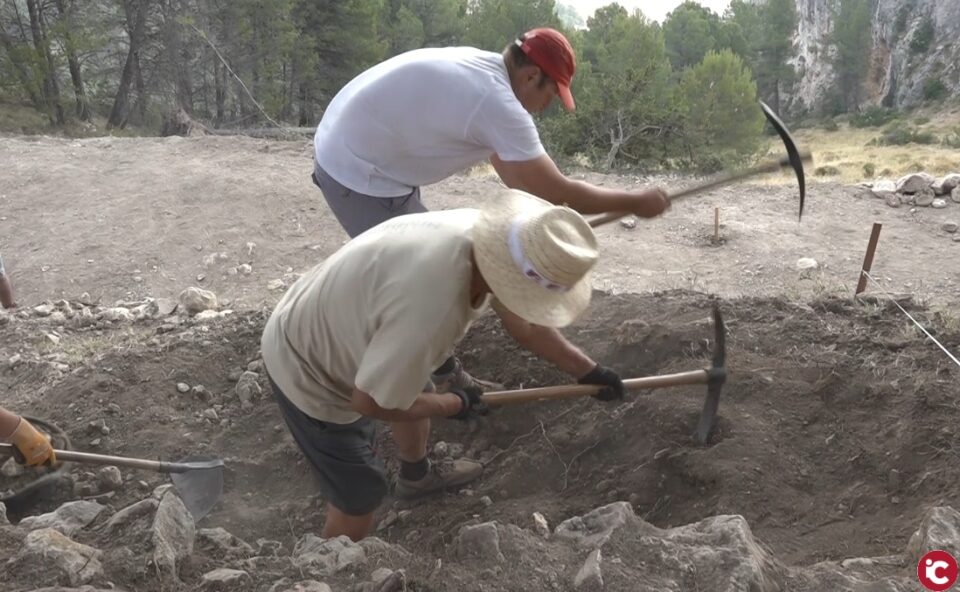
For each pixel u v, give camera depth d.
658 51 29.25
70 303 8.40
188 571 2.52
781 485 3.30
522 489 3.66
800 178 3.38
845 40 68.81
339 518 3.10
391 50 35.34
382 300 2.35
